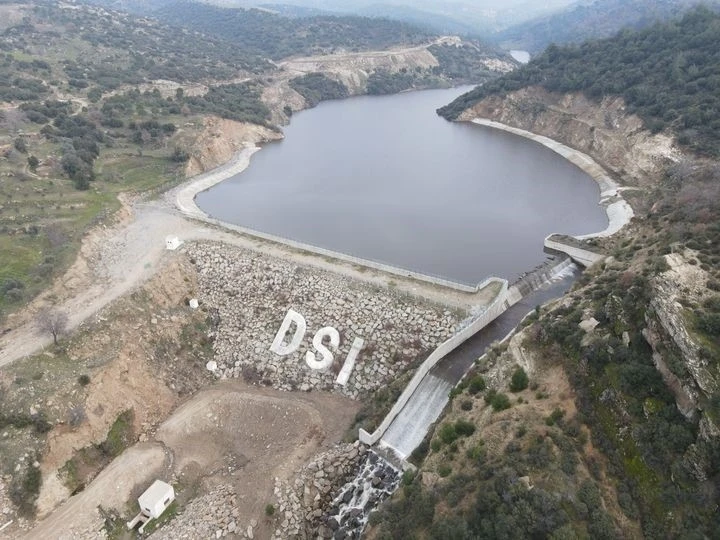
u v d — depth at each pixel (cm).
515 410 4888
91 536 5206
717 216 6309
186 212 10606
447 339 6762
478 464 4525
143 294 7631
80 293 7600
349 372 6831
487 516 3969
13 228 8631
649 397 4394
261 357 7244
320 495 5416
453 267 9088
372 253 9638
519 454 4372
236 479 5712
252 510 5303
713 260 5194
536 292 8031
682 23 15975
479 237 10331
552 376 5131
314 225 10956
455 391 5831
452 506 4262
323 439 6056
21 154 11281
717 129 11488
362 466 5669
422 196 12619
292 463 5747
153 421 6438
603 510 3897
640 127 13475
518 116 18475
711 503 3672
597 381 4788
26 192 9925
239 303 7956
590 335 5156
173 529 5222
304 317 7462
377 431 5819
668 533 3756
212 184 13462
